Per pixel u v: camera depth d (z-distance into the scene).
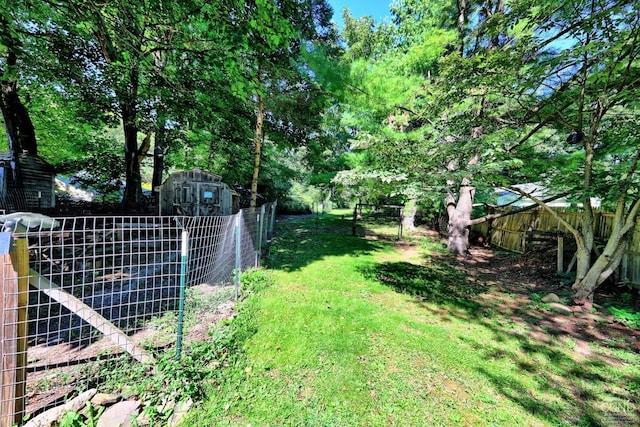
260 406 1.99
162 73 5.55
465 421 1.98
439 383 2.38
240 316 3.28
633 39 3.31
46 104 8.50
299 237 9.92
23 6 4.25
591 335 3.31
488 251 8.63
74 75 5.95
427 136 6.99
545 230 7.19
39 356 2.29
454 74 4.72
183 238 2.22
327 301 4.02
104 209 8.77
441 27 9.23
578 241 4.48
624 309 4.01
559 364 2.72
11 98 7.17
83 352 2.37
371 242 9.38
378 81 6.35
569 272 5.41
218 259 4.27
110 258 4.91
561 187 4.86
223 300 3.70
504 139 4.16
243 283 4.43
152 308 3.04
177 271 4.63
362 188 4.89
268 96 6.62
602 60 3.76
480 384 2.40
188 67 5.77
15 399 1.53
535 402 2.21
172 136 8.59
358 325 3.32
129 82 6.29
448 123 5.77
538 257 6.57
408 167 4.40
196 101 6.23
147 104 7.18
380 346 2.89
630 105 4.13
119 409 1.76
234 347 2.66
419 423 1.94
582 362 2.76
